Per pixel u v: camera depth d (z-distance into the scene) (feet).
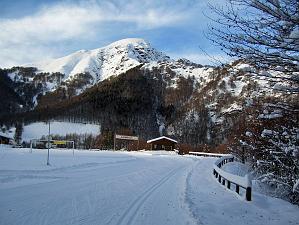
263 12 20.06
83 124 500.74
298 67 20.45
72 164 99.50
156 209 37.96
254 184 67.15
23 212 33.73
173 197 47.03
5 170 71.26
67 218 31.89
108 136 354.13
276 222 34.30
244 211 38.68
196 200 44.11
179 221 32.65
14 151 181.47
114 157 159.02
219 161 97.14
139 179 70.13
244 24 20.47
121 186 57.11
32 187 51.08
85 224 29.96
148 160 154.61
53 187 51.90
